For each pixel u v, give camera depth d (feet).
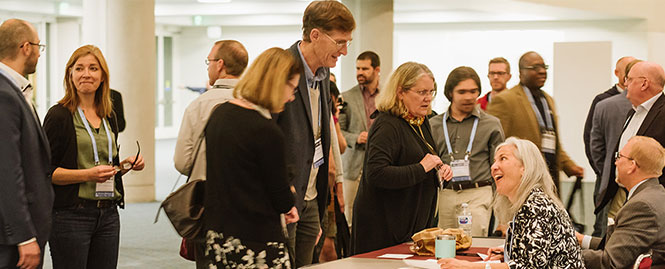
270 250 9.53
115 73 31.45
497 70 22.11
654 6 46.44
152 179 33.14
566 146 34.50
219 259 9.45
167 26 75.15
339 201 16.74
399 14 55.72
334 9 11.44
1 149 10.23
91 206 12.28
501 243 12.49
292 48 11.74
